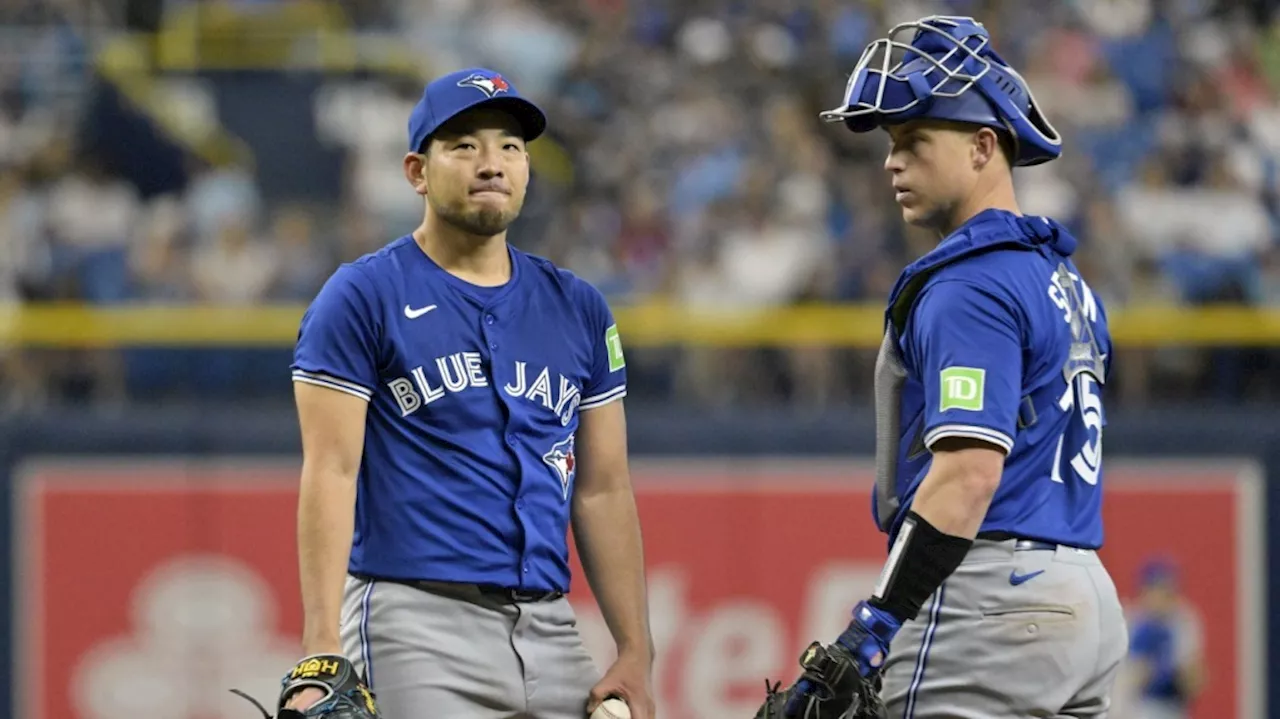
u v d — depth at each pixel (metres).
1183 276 35.81
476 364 14.58
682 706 29.02
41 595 29.00
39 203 37.00
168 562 29.09
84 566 29.05
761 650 29.11
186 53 43.75
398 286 14.48
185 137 41.69
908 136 14.26
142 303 35.00
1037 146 14.35
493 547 14.44
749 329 31.42
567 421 15.08
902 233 35.62
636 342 31.47
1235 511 29.67
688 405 30.69
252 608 29.03
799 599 29.16
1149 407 31.25
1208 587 29.59
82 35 41.94
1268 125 40.88
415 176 14.91
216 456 29.28
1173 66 42.44
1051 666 13.56
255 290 35.47
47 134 39.75
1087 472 14.10
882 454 14.41
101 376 31.98
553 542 14.84
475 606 14.39
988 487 13.19
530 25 45.00
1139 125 40.62
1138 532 29.70
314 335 14.29
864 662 13.43
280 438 29.33
